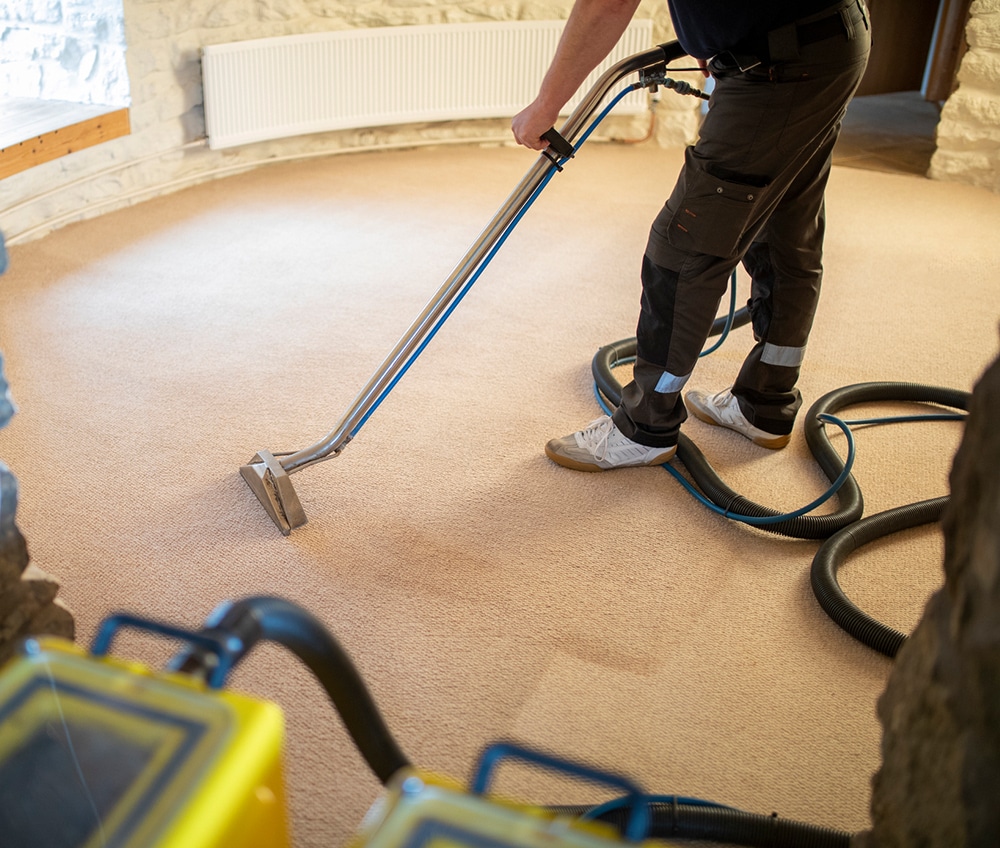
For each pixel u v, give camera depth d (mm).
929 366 2723
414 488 2080
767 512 1975
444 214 3789
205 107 3941
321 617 1695
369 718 875
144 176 3842
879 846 919
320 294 3029
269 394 2434
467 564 1853
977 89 4199
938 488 2154
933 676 839
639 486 2127
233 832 572
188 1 3771
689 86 1820
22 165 3172
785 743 1490
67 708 620
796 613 1769
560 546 1919
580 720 1514
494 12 4559
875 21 5613
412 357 1849
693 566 1882
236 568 1810
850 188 4258
